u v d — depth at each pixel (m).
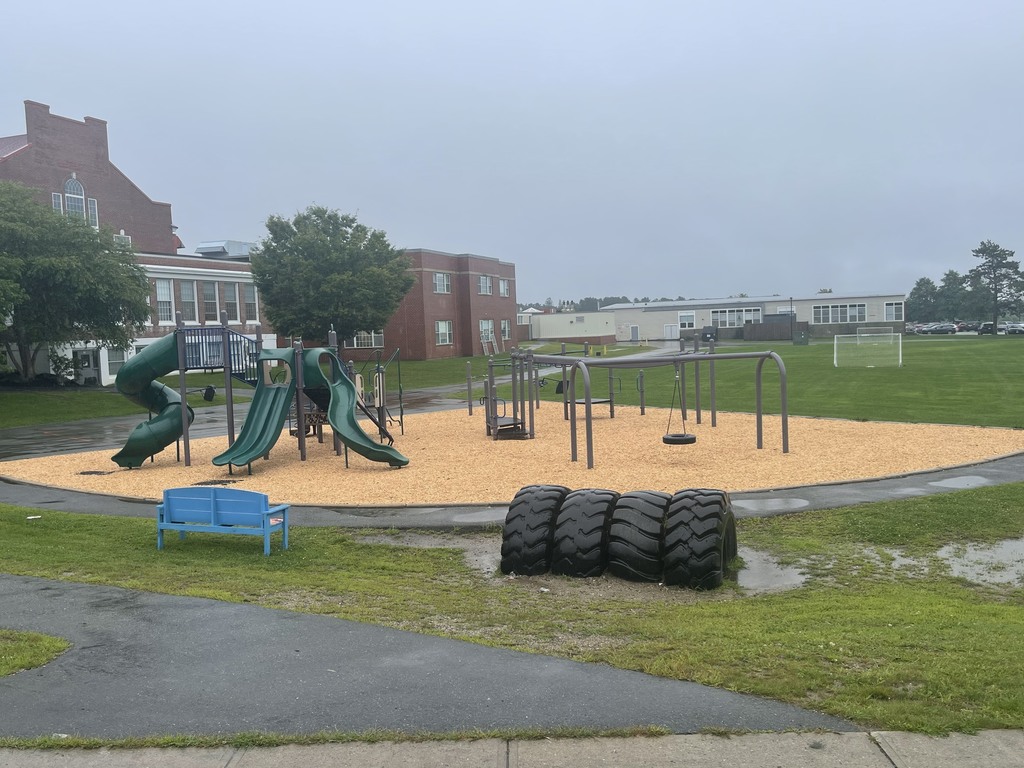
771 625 6.10
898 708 4.32
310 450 18.97
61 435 25.75
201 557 9.14
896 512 10.38
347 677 5.11
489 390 20.22
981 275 94.12
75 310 38.59
